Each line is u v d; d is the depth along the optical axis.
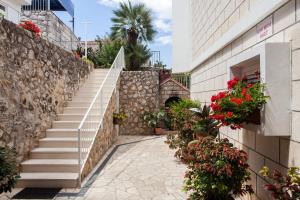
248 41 3.42
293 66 2.36
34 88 5.41
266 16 2.86
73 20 13.43
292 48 2.36
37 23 9.60
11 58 4.50
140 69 14.79
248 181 3.45
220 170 2.88
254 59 2.99
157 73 11.73
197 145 3.29
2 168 3.20
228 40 4.16
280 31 2.58
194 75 8.26
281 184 2.15
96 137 6.32
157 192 4.37
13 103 4.59
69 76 7.55
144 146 8.73
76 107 7.21
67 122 6.36
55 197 4.12
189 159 3.34
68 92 7.48
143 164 6.29
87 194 4.27
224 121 2.84
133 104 11.55
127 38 14.91
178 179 5.08
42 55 5.75
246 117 2.77
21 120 4.89
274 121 2.43
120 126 11.41
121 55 11.74
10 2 7.72
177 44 10.00
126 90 11.56
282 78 2.44
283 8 2.52
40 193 4.29
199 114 5.04
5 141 4.34
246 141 3.57
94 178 5.15
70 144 5.65
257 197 3.16
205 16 6.19
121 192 4.36
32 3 10.58
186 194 4.27
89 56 13.77
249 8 3.33
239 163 2.96
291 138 2.38
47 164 4.93
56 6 13.00
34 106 5.43
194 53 7.92
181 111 6.73
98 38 16.61
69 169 4.96
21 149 4.93
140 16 14.93
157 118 11.36
